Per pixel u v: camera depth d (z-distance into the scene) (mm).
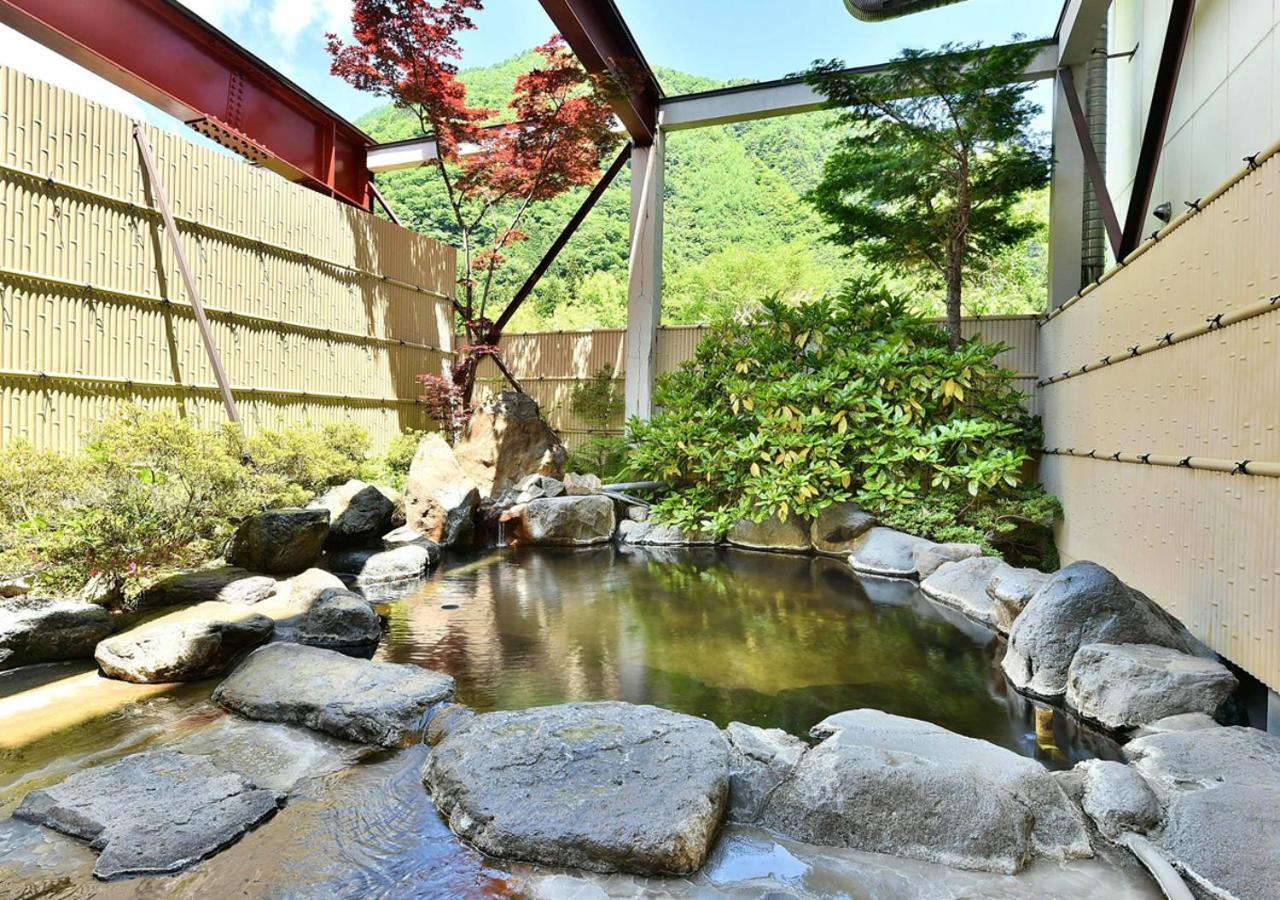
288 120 9273
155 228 6398
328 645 3934
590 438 10938
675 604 5094
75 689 3303
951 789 2119
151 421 4711
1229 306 3104
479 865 1997
